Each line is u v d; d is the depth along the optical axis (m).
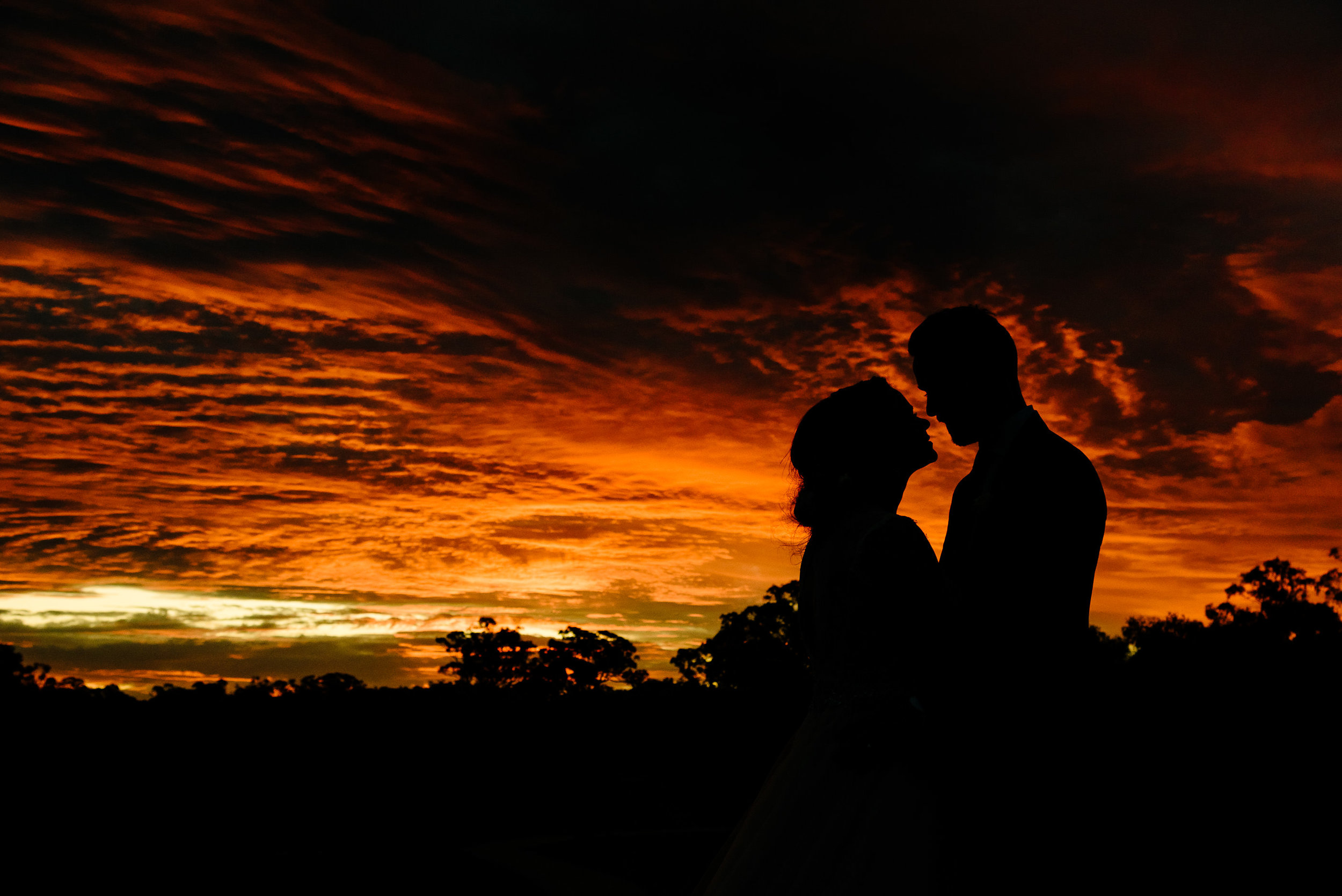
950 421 2.33
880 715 1.79
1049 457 2.09
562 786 34.47
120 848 23.97
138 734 34.12
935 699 1.86
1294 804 8.59
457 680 70.81
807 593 2.04
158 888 18.84
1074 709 1.95
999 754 1.88
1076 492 2.05
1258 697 10.74
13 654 36.56
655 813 30.64
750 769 33.53
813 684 2.02
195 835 26.66
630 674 73.31
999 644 1.96
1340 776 9.16
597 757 37.72
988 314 2.29
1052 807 1.88
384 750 36.94
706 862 19.61
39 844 23.64
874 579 1.81
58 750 31.36
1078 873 1.84
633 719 39.62
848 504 1.95
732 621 41.22
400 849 24.88
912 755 1.83
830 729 1.89
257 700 39.50
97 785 29.97
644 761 37.25
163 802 29.95
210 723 36.34
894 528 1.84
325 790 33.53
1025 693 1.92
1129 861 1.91
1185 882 6.58
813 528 2.03
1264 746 9.61
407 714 39.69
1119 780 1.95
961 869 1.78
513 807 32.28
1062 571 2.00
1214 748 9.48
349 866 21.59
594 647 72.31
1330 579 26.22
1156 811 6.94
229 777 32.88
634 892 15.07
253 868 21.30
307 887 18.81
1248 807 8.48
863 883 1.76
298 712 39.22
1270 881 7.30
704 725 35.84
